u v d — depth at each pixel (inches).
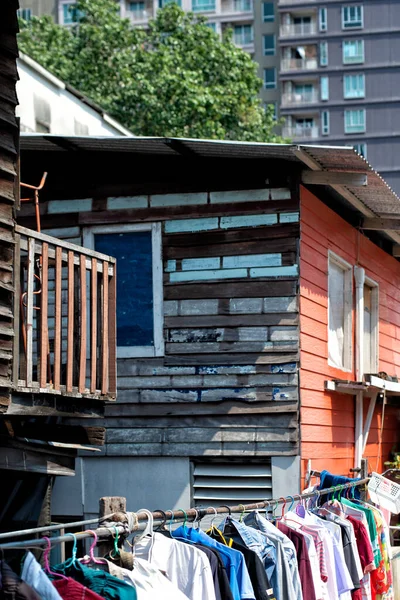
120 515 200.5
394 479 538.3
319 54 2635.3
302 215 421.7
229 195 422.3
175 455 414.9
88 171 438.9
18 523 326.0
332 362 477.4
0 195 278.8
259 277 414.9
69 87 818.8
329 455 452.8
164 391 420.5
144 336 426.9
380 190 438.9
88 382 405.4
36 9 2805.1
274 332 410.6
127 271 431.8
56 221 439.8
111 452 422.6
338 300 498.6
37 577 160.4
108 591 172.9
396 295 623.5
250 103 1184.8
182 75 1139.3
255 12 2753.4
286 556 243.6
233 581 213.6
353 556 300.4
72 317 305.1
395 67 2591.0
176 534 221.9
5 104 284.5
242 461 409.7
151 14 2753.4
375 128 2596.0
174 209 427.8
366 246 545.0
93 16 1320.1
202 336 418.6
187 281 423.2
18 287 283.7
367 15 2610.7
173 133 1107.3
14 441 305.0
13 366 277.7
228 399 412.2
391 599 348.8
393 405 607.2
